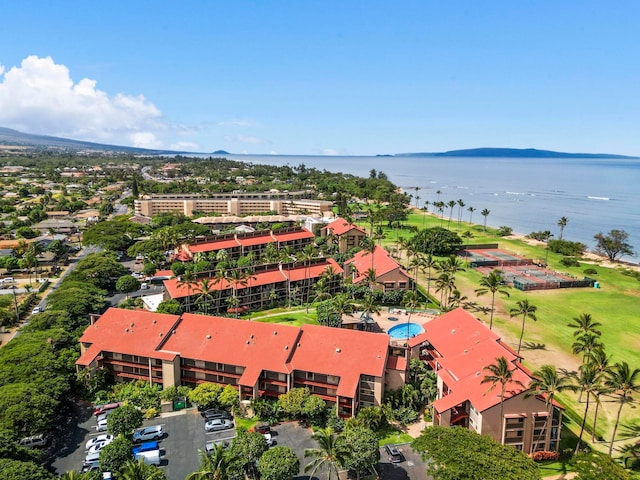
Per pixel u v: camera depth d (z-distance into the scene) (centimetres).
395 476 7131
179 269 16862
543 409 7544
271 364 8838
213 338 9512
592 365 7694
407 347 9188
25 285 16675
